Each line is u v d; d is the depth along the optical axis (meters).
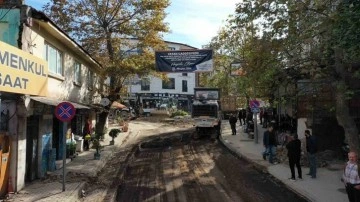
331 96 21.28
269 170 19.20
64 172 14.42
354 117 19.84
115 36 33.06
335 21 12.70
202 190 15.32
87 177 17.12
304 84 18.16
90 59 25.69
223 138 34.34
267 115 40.78
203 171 19.59
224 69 43.31
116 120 52.56
